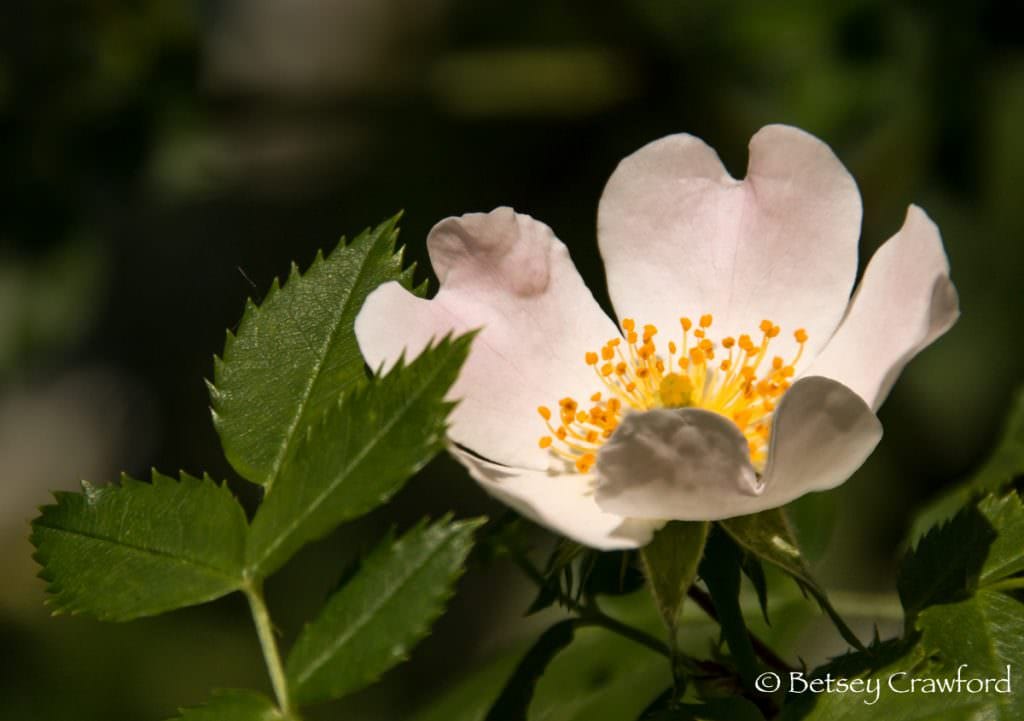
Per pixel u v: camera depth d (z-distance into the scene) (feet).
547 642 0.99
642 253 1.03
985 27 1.38
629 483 0.94
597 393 1.02
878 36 1.40
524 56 1.71
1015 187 1.44
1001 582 0.95
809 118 1.43
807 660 1.27
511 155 1.72
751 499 0.94
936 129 1.40
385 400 0.91
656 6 1.63
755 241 1.02
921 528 1.06
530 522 1.00
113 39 1.63
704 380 1.03
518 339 1.01
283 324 0.98
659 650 0.99
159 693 1.69
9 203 1.62
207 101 1.69
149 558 0.94
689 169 1.03
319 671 0.90
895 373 0.94
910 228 0.98
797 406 0.92
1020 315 1.53
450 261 1.00
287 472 0.92
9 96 1.61
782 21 1.48
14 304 1.64
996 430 1.55
